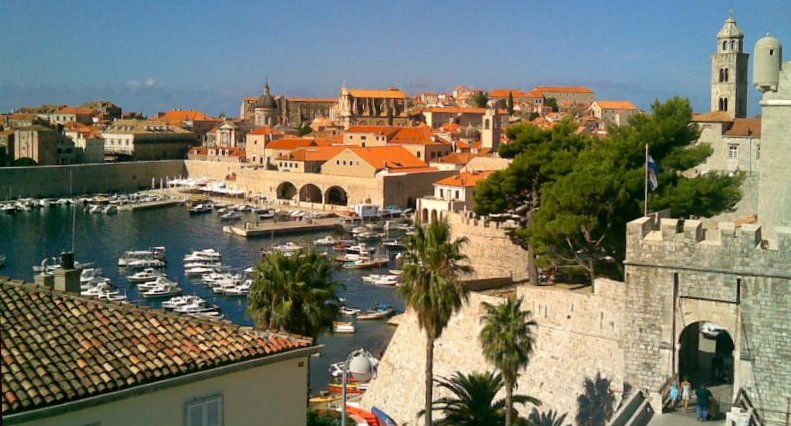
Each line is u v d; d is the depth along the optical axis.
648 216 49.72
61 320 29.11
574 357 58.00
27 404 24.19
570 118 89.19
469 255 109.56
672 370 45.56
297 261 53.31
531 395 60.00
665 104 73.56
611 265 70.94
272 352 31.19
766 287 42.78
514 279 89.06
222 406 29.48
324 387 87.81
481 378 55.16
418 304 51.03
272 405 31.36
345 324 114.38
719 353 56.84
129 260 169.38
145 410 27.17
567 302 59.03
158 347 29.30
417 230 53.03
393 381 71.19
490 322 51.44
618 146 72.06
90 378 26.36
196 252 178.50
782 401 42.47
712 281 44.19
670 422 42.22
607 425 41.09
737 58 176.75
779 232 42.56
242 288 141.75
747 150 124.12
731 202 70.12
